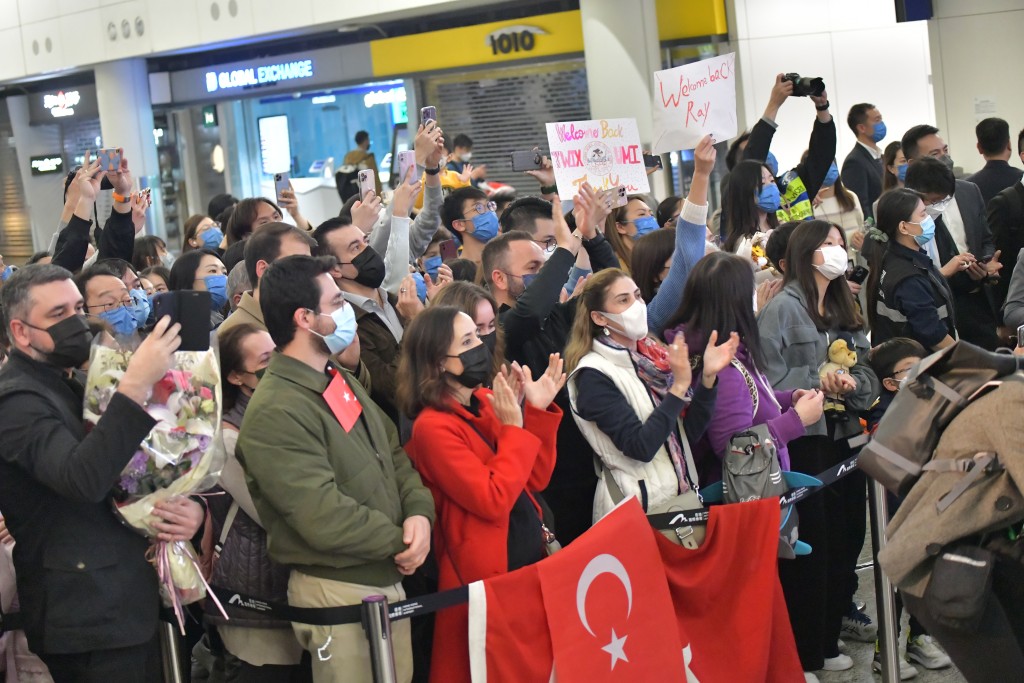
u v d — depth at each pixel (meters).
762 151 6.80
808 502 4.37
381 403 4.17
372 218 5.11
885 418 3.49
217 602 3.34
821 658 4.48
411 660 3.52
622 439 3.78
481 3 13.19
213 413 3.18
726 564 3.88
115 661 3.23
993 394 3.25
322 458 3.23
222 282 5.40
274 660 3.51
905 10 10.20
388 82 14.54
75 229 5.46
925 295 5.32
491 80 13.73
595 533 3.66
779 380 4.46
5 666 3.67
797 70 12.38
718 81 5.56
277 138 15.99
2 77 17.81
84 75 17.66
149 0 15.69
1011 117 10.00
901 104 12.42
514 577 3.48
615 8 12.06
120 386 3.02
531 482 3.70
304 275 3.28
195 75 16.38
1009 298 5.72
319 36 15.03
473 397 3.74
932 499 3.32
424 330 3.54
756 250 5.73
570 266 4.24
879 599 4.23
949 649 3.38
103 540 3.21
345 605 3.29
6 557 3.64
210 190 16.78
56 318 3.22
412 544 3.32
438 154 5.81
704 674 3.84
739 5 12.30
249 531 3.55
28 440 3.11
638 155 5.43
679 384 3.77
